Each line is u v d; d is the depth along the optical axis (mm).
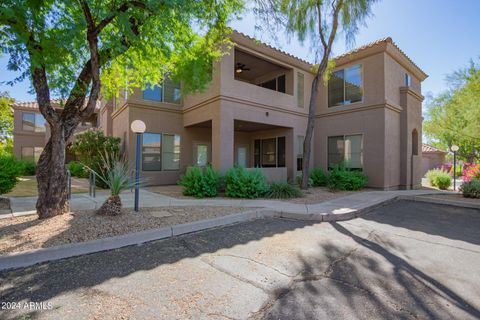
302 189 10477
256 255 3941
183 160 13242
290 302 2686
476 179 9883
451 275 3350
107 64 6113
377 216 6859
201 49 7555
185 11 5309
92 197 8297
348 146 12602
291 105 12938
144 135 12141
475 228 5664
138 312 2465
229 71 10414
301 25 9672
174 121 13023
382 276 3305
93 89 5152
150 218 5492
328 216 6352
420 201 9242
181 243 4453
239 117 10719
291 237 4887
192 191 8984
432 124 16844
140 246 4285
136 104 11945
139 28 5484
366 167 11906
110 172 5961
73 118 5215
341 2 9438
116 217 5316
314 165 13969
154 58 6715
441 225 5922
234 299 2725
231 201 8141
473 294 2885
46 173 5117
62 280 3070
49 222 4773
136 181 6203
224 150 10180
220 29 7086
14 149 20469
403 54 12289
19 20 3846
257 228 5500
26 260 3457
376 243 4609
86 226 4629
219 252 4047
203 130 13945
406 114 12648
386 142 11453
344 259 3852
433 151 25547
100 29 4859
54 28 4398
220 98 10133
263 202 8008
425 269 3525
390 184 11711
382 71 11414
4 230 4355
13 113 20609
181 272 3328
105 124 16875
